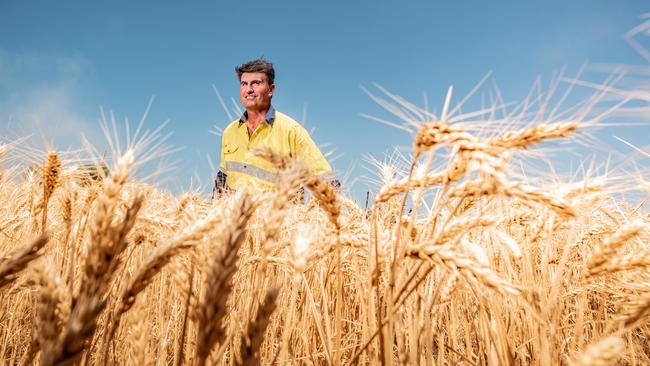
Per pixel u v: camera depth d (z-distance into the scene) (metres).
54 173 2.14
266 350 3.14
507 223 2.38
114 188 1.30
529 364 2.68
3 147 2.68
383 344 1.75
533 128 1.56
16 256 1.23
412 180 1.84
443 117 1.62
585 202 2.01
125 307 1.48
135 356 1.71
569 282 3.09
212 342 1.23
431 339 2.16
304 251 1.86
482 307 2.10
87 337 1.05
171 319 3.27
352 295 3.50
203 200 3.12
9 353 3.45
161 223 2.39
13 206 3.02
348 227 2.32
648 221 2.46
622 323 1.76
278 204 1.68
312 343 3.15
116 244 1.21
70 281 1.90
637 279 2.03
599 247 1.88
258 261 2.61
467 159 1.58
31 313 3.47
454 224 1.72
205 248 1.80
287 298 3.26
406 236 1.67
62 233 2.51
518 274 2.76
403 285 1.76
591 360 1.13
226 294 1.24
